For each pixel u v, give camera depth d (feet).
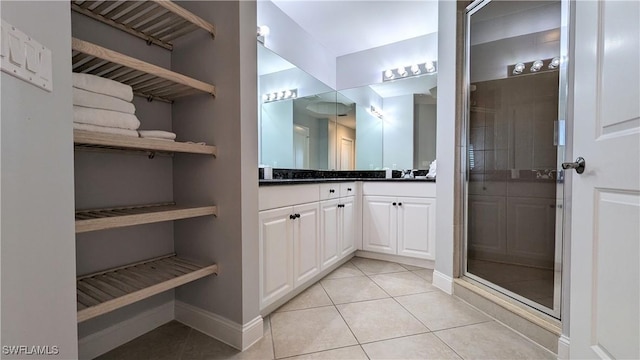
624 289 2.76
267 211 5.08
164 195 4.96
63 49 2.25
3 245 1.71
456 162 6.30
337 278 7.27
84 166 3.98
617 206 2.86
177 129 4.97
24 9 1.87
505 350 4.23
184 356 4.10
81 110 3.17
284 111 8.77
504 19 6.28
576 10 3.57
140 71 3.64
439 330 4.78
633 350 2.63
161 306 4.95
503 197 6.34
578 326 3.47
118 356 4.10
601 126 3.13
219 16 4.39
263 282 4.99
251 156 4.45
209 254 4.64
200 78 4.65
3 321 1.71
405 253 8.26
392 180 8.46
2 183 1.71
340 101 11.46
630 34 2.71
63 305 2.21
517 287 5.56
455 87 6.28
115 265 4.36
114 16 4.11
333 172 11.19
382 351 4.21
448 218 6.41
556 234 4.36
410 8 8.34
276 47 8.37
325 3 8.09
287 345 4.36
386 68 10.71
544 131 5.78
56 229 2.16
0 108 1.70
